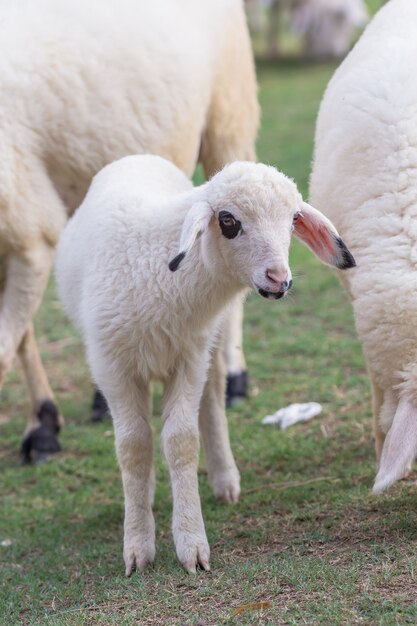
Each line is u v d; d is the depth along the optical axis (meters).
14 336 6.79
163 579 5.06
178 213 5.05
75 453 7.71
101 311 5.18
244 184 4.67
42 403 7.79
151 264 5.05
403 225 5.10
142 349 5.20
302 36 26.34
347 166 5.54
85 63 6.84
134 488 5.29
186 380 5.30
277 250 4.61
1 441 8.17
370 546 5.09
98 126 6.89
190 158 7.53
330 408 7.79
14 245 6.66
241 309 8.37
